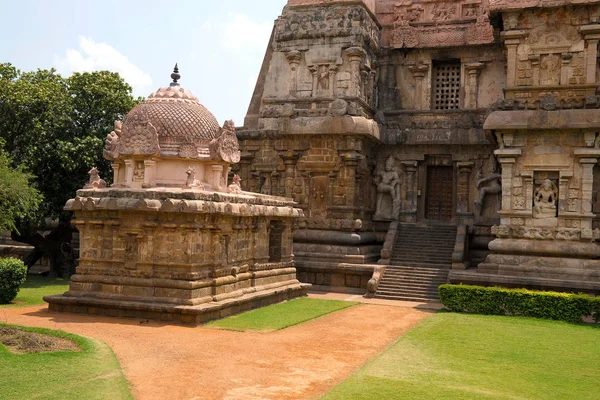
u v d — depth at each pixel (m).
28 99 29.62
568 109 26.72
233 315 20.98
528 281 25.52
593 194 27.03
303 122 32.59
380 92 36.22
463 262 30.47
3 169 24.81
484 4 34.28
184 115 22.25
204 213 19.94
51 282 30.50
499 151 27.47
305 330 19.08
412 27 35.38
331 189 32.47
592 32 27.12
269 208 24.70
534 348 17.19
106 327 17.84
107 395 11.41
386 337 18.45
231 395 11.94
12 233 32.62
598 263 26.05
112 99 33.41
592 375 14.33
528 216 27.22
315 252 32.06
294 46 33.94
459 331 19.50
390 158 35.19
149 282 19.80
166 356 14.68
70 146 30.52
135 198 19.92
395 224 33.81
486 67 34.44
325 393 12.13
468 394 12.34
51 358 13.48
